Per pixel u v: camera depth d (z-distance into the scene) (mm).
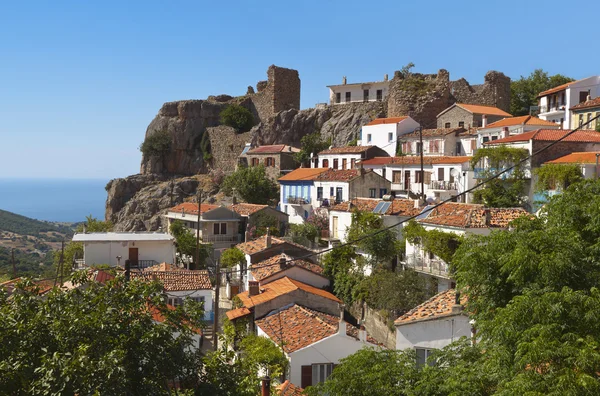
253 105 116125
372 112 93562
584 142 52406
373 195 67625
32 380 16469
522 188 52438
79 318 17656
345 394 20172
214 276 52188
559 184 47062
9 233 151625
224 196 92125
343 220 55812
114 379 16016
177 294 42594
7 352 16922
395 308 38938
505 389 14898
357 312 43094
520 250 17688
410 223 43375
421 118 86062
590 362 13781
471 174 61469
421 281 40625
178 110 117250
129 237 59531
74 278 20250
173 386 19359
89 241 57562
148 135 119625
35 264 90812
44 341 17578
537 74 96375
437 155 74312
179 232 68188
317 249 57000
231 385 19406
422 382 18656
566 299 15359
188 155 115125
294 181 76062
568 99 71625
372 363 20781
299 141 101062
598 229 18734
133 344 18078
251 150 98188
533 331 15023
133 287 19359
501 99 86625
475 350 19578
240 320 38156
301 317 34812
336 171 71750
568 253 17297
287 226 72312
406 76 90938
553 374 14250
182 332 19594
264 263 47750
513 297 17531
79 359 15781
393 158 73312
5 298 19766
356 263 46469
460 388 17125
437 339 27266
